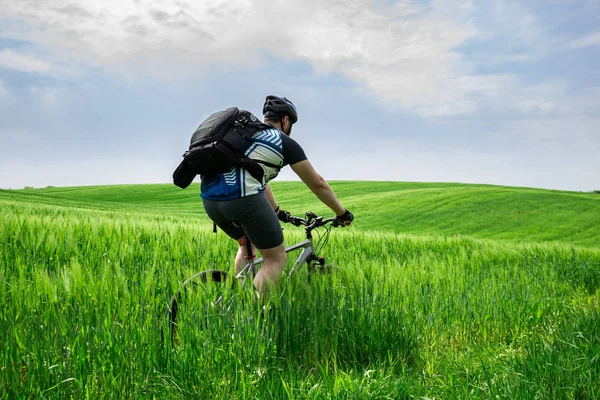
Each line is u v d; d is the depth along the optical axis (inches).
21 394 95.0
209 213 139.3
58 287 123.4
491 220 1668.3
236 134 130.0
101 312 116.0
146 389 103.0
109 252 217.8
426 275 209.9
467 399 111.0
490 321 180.7
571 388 113.0
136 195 2859.3
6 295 120.0
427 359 143.1
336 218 160.1
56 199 2062.0
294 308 136.6
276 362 123.9
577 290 272.1
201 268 152.6
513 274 274.4
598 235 1485.0
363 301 147.9
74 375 100.6
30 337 102.5
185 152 133.6
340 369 125.5
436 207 1863.9
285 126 151.8
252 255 151.3
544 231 1535.4
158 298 129.0
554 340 143.5
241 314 125.0
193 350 114.0
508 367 130.8
